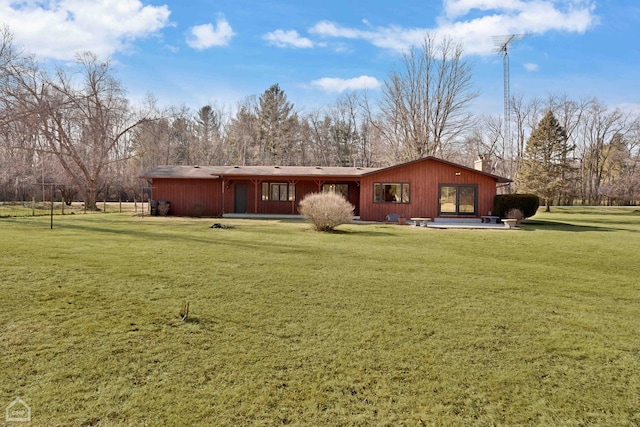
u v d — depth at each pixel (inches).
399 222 695.7
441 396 104.3
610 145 1867.6
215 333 145.5
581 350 136.4
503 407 99.7
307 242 411.5
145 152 1558.8
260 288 212.1
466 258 328.8
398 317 168.2
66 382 107.3
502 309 183.0
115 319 158.1
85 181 1091.9
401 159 1286.9
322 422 91.7
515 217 685.3
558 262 317.1
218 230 525.7
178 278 231.1
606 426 92.0
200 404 98.0
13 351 126.3
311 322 159.8
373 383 110.7
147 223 630.5
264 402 99.7
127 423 89.5
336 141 1841.8
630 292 220.2
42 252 310.2
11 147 819.4
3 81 765.9
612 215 1119.0
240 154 1841.8
